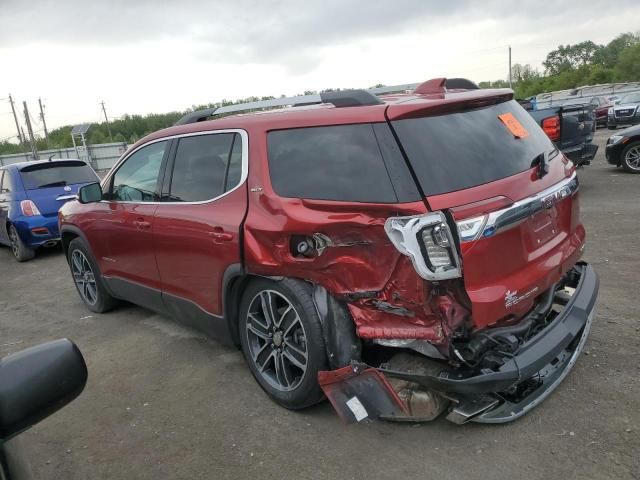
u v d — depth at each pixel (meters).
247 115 3.62
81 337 4.97
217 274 3.52
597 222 7.08
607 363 3.45
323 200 2.84
